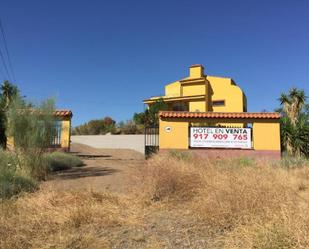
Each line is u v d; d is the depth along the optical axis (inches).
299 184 375.6
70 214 252.1
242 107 1569.9
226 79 1603.1
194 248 199.2
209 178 329.7
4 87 1104.2
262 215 226.1
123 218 256.7
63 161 597.9
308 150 790.5
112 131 1605.6
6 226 227.0
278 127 791.7
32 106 535.5
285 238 180.9
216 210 246.4
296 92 951.6
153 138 845.8
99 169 583.8
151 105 1588.3
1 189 323.9
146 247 201.3
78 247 199.5
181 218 261.3
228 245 196.7
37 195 313.9
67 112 833.5
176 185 323.3
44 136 511.2
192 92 1592.0
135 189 333.7
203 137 793.6
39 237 213.3
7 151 495.5
